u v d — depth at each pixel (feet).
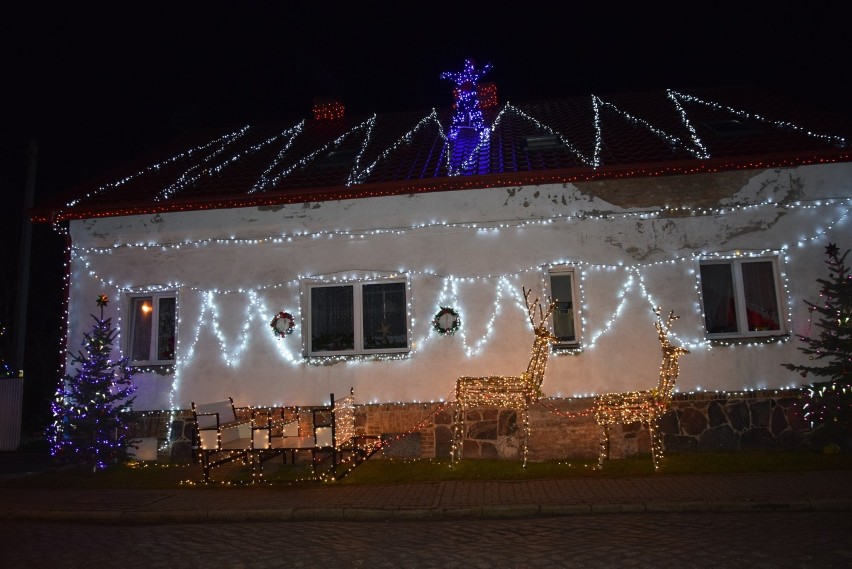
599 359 36.37
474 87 54.65
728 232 36.68
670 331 36.32
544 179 36.52
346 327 38.73
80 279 40.88
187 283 39.91
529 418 36.09
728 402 35.65
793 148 36.70
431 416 36.94
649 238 36.91
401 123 56.75
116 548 22.82
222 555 21.48
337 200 38.73
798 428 35.27
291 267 39.11
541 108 57.11
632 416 32.17
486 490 29.37
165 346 40.32
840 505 25.40
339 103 62.39
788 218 36.52
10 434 48.52
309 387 38.17
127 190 43.29
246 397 38.63
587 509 26.04
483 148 43.83
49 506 29.53
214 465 33.14
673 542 20.95
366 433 37.32
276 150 51.01
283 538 23.49
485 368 36.91
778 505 25.39
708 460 32.99
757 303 36.81
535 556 20.17
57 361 74.84
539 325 36.42
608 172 36.24
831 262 34.99
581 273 36.94
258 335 38.96
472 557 20.36
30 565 21.07
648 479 30.09
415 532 23.91
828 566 18.29
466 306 37.40
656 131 44.27
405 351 37.63
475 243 37.70
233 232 39.73
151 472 36.32
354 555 21.02
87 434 37.24
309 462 36.65
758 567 18.40
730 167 35.86
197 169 47.01
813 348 34.53
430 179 37.29
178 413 39.09
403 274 38.14
